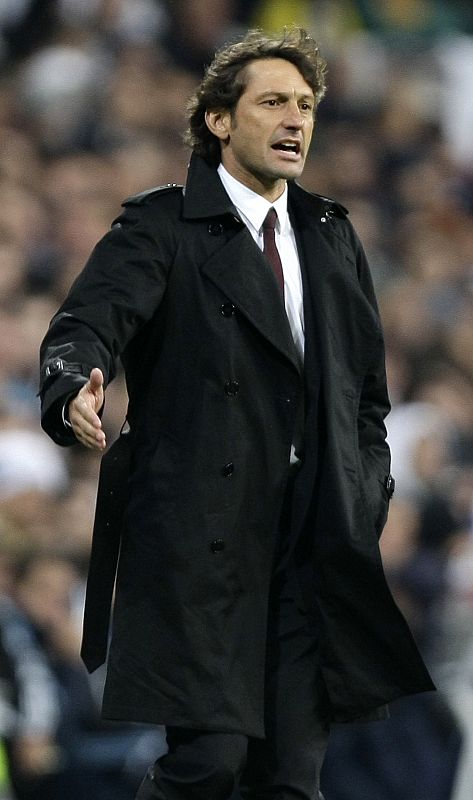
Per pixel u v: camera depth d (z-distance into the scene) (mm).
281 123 12094
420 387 38281
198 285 11906
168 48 49906
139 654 11805
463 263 46062
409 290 43031
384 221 47875
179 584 11734
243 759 11984
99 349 11352
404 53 53375
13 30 48688
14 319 35344
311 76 12312
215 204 12094
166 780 11984
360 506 12055
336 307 12297
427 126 51719
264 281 11992
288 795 12211
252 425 11883
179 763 11945
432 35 54312
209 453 11758
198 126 12461
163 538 11773
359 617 12102
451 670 24219
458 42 54312
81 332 11438
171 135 47219
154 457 11922
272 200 12391
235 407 11820
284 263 12344
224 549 11781
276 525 12039
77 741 22562
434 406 37562
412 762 22781
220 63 12320
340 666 12102
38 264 38969
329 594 12062
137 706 11742
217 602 11805
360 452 12602
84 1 49344
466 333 40406
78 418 10789
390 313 41562
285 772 12203
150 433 11992
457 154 51906
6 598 23406
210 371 11812
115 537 12156
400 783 22672
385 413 12836
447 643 24938
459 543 28797
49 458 29641
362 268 12781
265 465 11930
